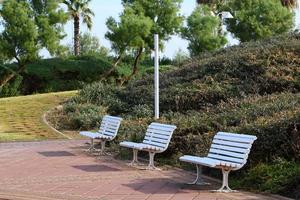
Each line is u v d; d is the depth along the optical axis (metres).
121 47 36.31
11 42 34.59
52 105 25.47
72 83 36.34
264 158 9.78
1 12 34.34
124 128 14.64
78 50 42.59
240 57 19.20
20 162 12.58
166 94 19.09
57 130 20.64
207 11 39.12
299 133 9.57
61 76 36.31
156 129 11.80
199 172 9.58
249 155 9.82
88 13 43.78
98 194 8.70
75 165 12.03
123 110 21.55
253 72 18.14
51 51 35.78
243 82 17.84
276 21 40.50
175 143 12.14
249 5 41.22
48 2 35.06
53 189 9.16
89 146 15.65
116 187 9.30
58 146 16.03
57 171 11.16
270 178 8.95
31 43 34.53
